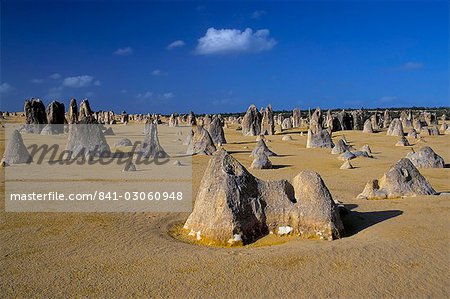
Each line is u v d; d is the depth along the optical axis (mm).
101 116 81312
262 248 8625
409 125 54969
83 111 52594
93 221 10906
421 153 21266
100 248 8812
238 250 8523
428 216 10414
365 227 9805
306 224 9156
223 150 10094
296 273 7266
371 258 7816
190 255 8234
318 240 8961
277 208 9383
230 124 78000
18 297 6676
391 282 6914
